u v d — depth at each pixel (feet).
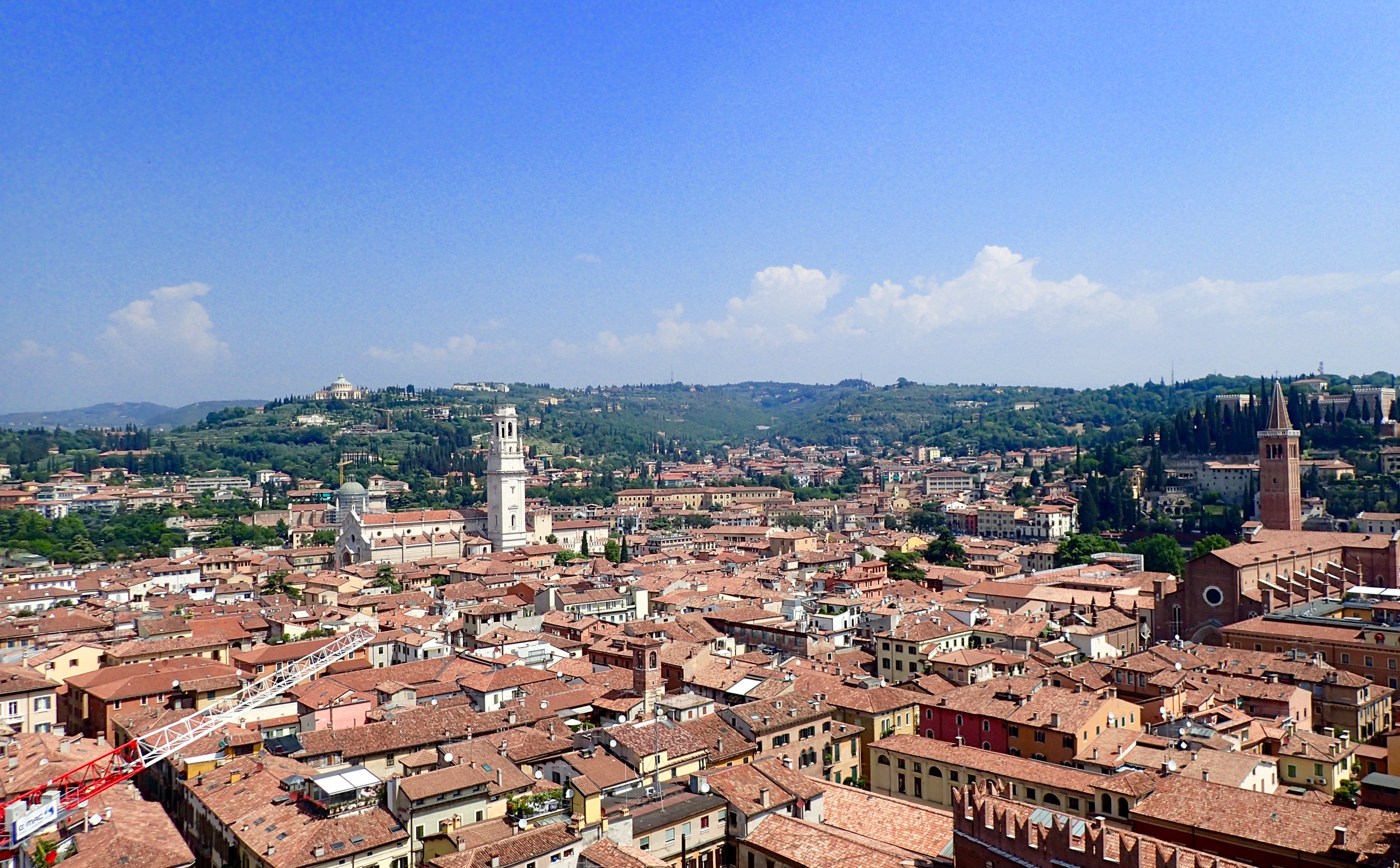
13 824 327.67
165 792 441.68
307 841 325.83
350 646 647.56
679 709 492.54
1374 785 369.50
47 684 558.56
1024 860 303.48
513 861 304.09
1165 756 421.18
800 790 384.27
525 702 516.73
